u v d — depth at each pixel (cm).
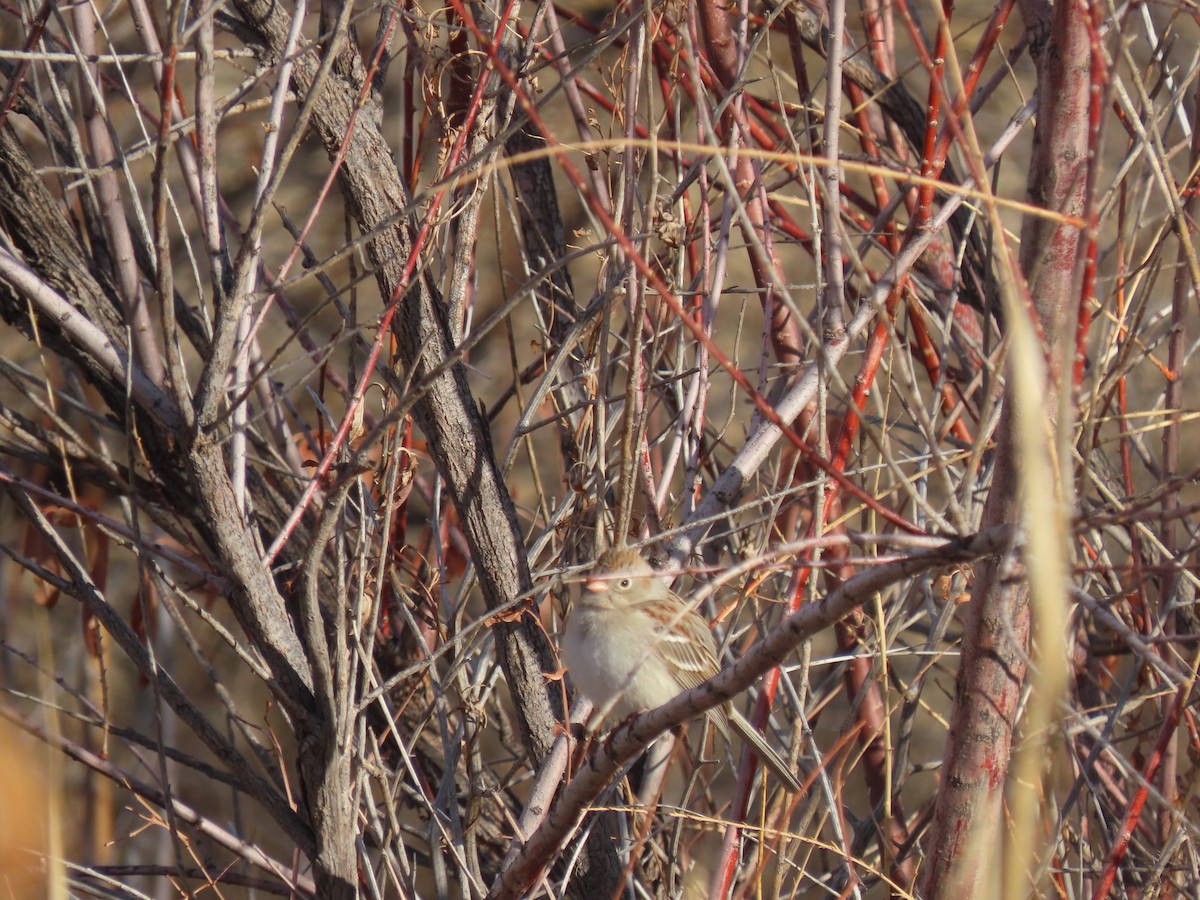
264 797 734
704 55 909
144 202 1423
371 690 780
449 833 793
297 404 1445
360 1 1153
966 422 1005
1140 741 838
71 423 1126
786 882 897
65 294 796
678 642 739
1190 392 1084
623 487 706
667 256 822
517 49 840
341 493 623
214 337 629
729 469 760
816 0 938
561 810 589
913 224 720
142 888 1091
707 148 435
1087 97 550
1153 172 575
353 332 688
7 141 770
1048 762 602
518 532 791
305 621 657
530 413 800
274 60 723
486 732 1202
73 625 1341
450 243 862
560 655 837
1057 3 554
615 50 1159
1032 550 324
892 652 781
